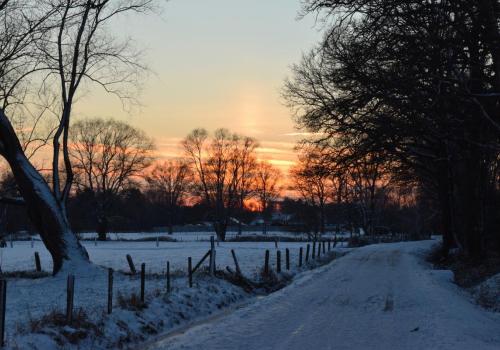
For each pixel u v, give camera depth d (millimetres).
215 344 10484
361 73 20328
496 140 23109
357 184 78625
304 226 97750
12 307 15836
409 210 113375
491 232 35094
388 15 17250
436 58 17516
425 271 26609
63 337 10859
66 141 26031
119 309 13703
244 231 126625
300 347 10156
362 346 10195
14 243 73812
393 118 23312
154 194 140000
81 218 106375
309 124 32250
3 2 23906
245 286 22156
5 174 42469
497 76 18375
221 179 86312
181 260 37062
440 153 32156
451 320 12391
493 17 16812
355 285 20844
